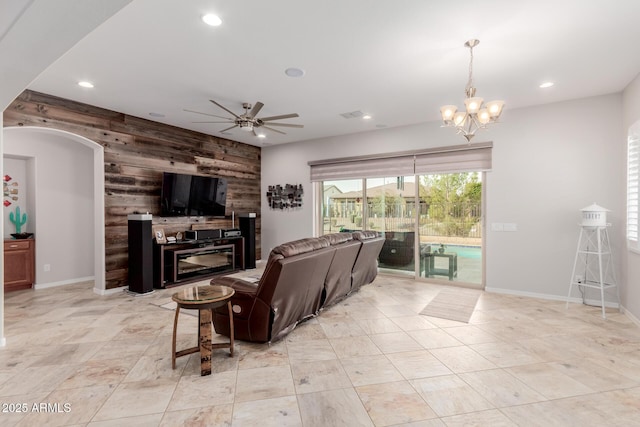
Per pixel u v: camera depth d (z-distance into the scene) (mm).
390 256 5855
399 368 2535
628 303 3666
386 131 5645
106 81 3605
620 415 1956
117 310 3941
